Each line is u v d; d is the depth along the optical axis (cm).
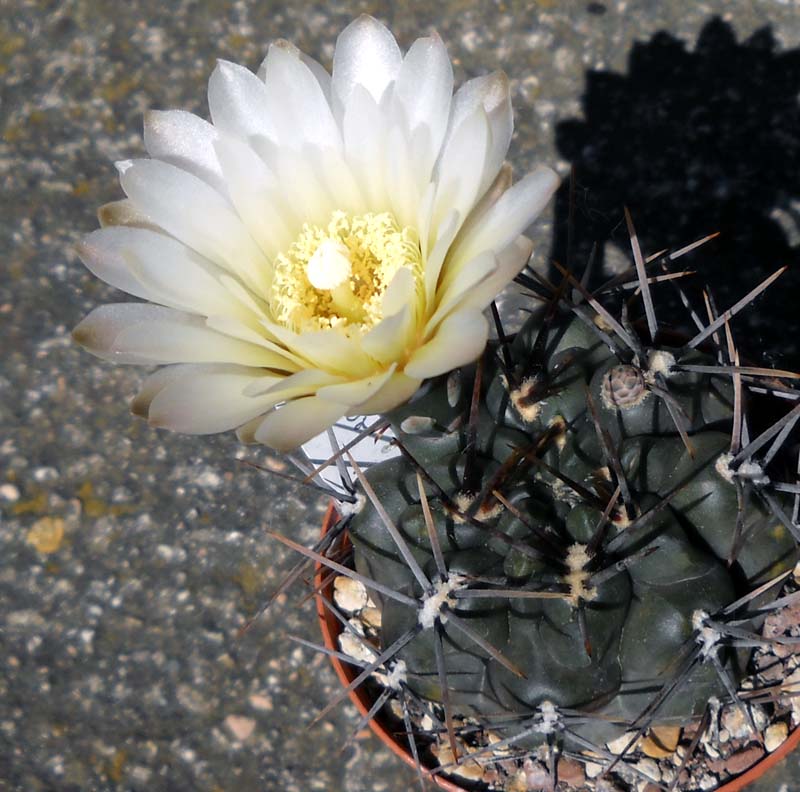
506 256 31
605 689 33
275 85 32
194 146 33
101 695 42
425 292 31
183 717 41
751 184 45
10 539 44
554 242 45
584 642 31
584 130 46
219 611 42
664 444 33
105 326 32
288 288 33
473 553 33
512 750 35
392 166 32
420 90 32
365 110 32
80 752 41
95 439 45
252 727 41
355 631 36
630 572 32
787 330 43
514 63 47
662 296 43
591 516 32
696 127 45
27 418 45
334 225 33
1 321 46
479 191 32
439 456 33
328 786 40
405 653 33
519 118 46
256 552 43
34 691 42
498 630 32
